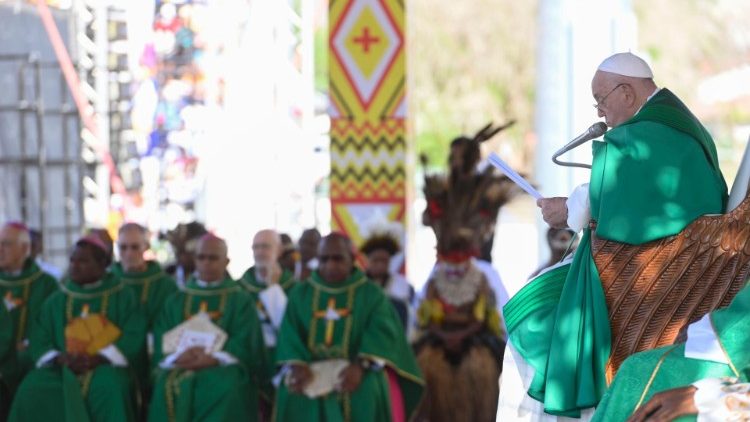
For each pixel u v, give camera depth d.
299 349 18.22
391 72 23.08
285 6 27.39
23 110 26.16
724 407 8.05
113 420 18.56
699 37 58.75
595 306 10.53
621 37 22.86
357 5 23.03
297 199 27.97
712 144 11.04
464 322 18.05
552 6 23.42
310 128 28.08
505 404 11.29
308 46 27.98
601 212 10.63
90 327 19.00
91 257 19.31
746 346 8.49
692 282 10.38
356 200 23.08
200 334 18.75
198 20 26.70
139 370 19.33
